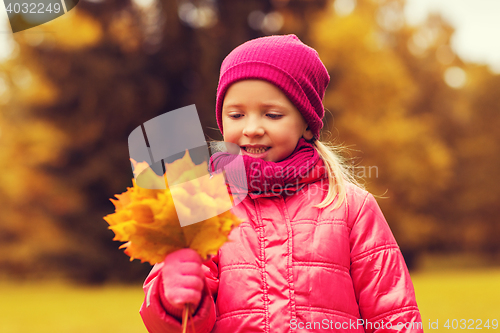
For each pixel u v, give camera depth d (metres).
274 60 1.57
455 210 24.02
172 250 1.09
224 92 1.62
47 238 16.12
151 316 1.20
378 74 16.08
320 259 1.47
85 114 14.54
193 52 14.64
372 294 1.51
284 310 1.41
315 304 1.42
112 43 14.81
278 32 15.84
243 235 1.51
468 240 24.39
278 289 1.43
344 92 16.27
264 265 1.47
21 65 14.56
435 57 25.84
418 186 17.48
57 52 14.36
